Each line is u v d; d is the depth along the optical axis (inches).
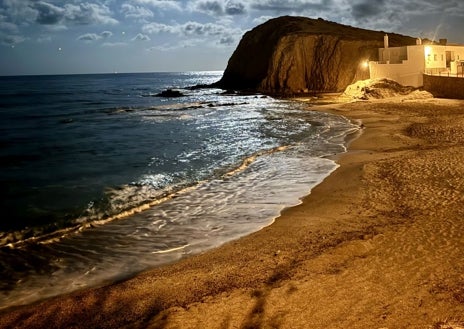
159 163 724.0
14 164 765.9
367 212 405.7
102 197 524.1
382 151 713.6
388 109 1350.9
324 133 975.0
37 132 1236.5
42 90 4269.2
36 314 255.8
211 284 276.2
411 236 332.2
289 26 3105.3
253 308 237.3
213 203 482.3
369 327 210.2
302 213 425.4
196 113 1628.9
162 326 223.5
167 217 441.4
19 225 432.1
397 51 1962.4
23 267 333.4
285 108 1689.2
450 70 1734.7
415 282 255.9
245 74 3262.8
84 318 246.7
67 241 385.7
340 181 536.7
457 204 401.4
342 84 2507.4
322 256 303.7
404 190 463.8
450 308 223.0
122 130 1206.3
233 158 740.0
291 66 2645.2
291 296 247.8
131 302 260.8
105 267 329.4
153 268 322.7
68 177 644.7
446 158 589.0
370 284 257.0
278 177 585.9
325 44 2642.7
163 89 4168.3
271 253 325.1
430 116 1111.6
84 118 1594.5
